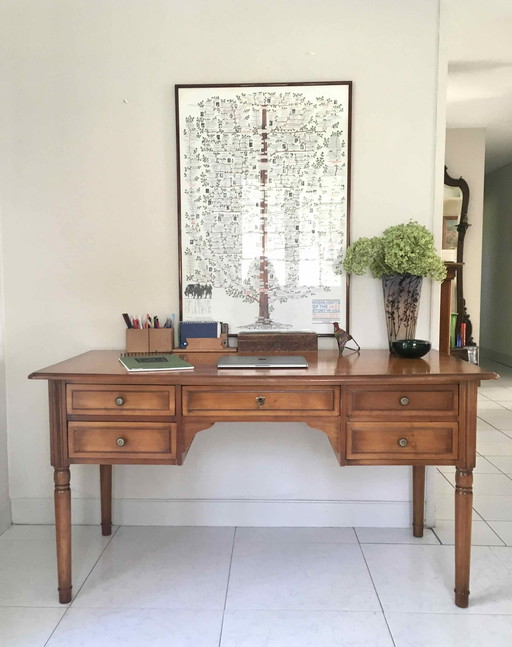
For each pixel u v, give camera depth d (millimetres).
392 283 2031
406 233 1962
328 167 2162
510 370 6066
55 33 2146
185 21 2143
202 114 2158
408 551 2053
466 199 4887
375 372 1668
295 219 2188
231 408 1697
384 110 2141
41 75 2158
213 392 1694
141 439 1708
